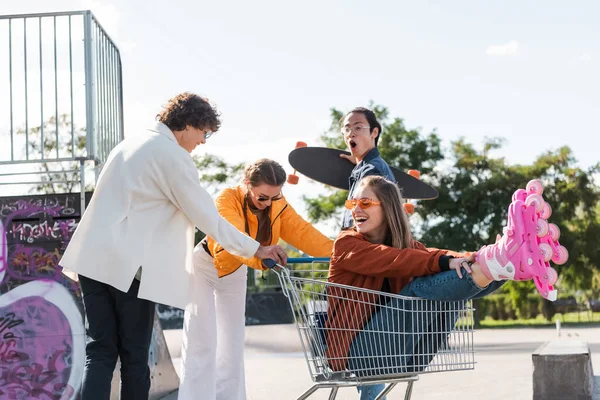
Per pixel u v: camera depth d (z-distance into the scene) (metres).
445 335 4.05
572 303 45.88
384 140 43.50
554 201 42.34
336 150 6.20
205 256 5.30
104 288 4.31
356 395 7.59
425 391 7.73
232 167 43.03
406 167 42.75
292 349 16.41
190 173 4.36
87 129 6.09
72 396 5.82
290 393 7.91
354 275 4.09
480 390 7.70
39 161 6.11
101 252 4.21
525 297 45.62
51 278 5.91
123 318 4.30
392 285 4.08
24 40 6.21
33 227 5.96
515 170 42.03
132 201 4.30
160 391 7.11
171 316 28.28
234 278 5.39
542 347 7.18
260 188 5.06
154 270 4.27
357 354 4.00
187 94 4.61
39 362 5.86
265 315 27.11
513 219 3.70
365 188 4.21
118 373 5.89
